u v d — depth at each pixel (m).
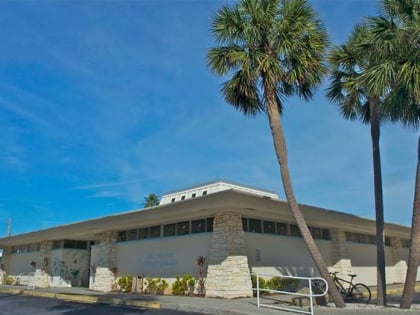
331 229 25.97
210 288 18.72
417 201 12.63
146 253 23.39
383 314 12.15
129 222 22.66
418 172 12.62
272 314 12.90
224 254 18.48
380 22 13.10
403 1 12.94
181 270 21.03
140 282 22.78
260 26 14.57
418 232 12.59
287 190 14.16
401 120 15.34
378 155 15.91
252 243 20.23
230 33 14.68
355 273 27.50
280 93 15.53
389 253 33.12
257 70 14.21
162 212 20.39
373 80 12.76
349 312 12.54
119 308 16.91
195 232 20.83
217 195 17.55
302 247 23.16
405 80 12.27
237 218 19.14
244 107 15.80
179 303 16.27
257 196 18.12
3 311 16.62
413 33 12.45
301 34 14.56
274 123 14.55
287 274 21.53
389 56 12.86
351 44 16.48
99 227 25.08
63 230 28.52
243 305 15.13
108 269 25.06
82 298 21.34
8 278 36.94
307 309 13.57
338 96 17.61
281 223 22.38
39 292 25.48
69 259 31.75
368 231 28.52
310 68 14.47
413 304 14.75
